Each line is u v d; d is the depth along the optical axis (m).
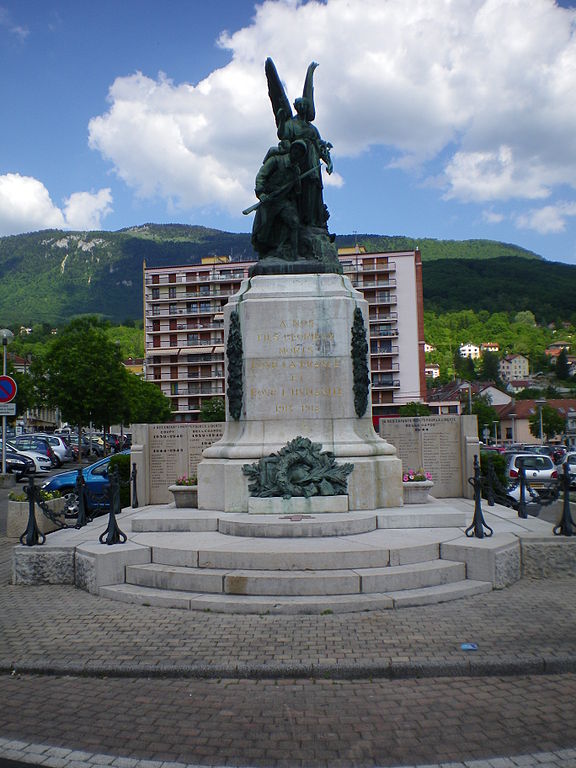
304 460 11.70
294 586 8.52
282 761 4.83
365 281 81.94
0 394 22.88
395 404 80.50
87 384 47.03
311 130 13.91
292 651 6.79
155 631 7.53
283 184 13.46
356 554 9.02
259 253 14.04
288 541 9.93
